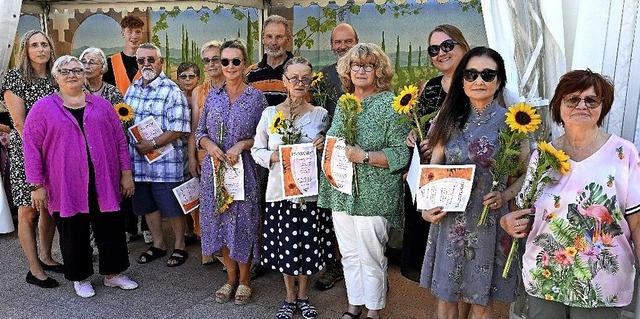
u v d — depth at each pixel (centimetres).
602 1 311
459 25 582
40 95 427
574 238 233
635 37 306
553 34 324
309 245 367
